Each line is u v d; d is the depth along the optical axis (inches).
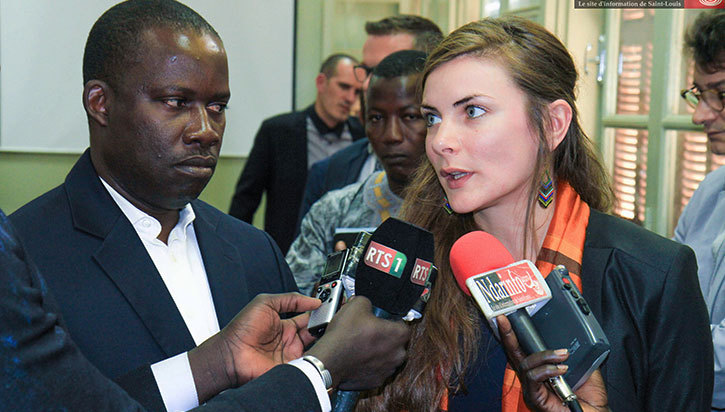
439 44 45.2
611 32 105.7
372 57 107.3
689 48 65.4
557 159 48.3
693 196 71.9
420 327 45.9
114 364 39.3
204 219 47.4
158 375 37.8
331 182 98.2
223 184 175.8
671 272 42.8
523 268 39.0
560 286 38.7
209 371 38.2
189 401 37.9
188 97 40.2
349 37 173.2
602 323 42.8
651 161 96.6
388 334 37.7
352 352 36.3
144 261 41.8
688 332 42.3
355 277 38.8
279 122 137.9
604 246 44.7
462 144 42.4
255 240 49.8
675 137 92.1
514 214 45.8
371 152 96.5
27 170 166.1
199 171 41.1
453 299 46.2
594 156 49.4
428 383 44.8
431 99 43.8
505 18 45.8
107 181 42.4
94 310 39.6
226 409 31.4
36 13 161.0
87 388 28.5
